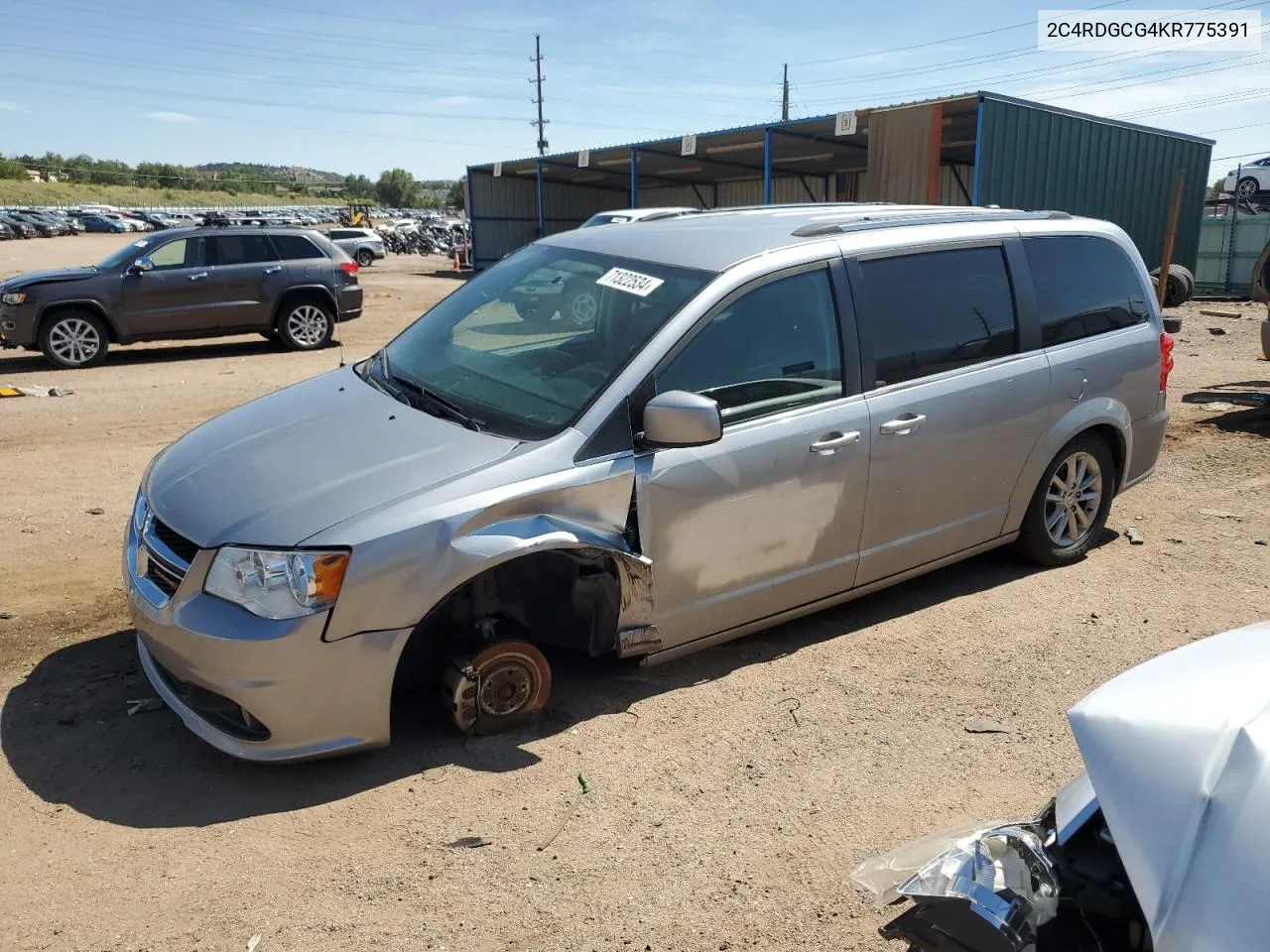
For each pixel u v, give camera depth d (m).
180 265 13.66
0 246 46.53
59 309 12.75
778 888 2.98
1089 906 1.79
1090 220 5.50
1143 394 5.53
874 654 4.47
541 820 3.28
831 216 4.81
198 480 3.68
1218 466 7.56
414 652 3.71
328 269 14.75
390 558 3.27
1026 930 1.71
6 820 3.23
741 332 4.01
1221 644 2.08
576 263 4.53
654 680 4.21
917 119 19.78
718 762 3.62
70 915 2.81
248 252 14.17
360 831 3.21
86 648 4.44
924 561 4.77
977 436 4.71
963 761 3.66
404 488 3.42
